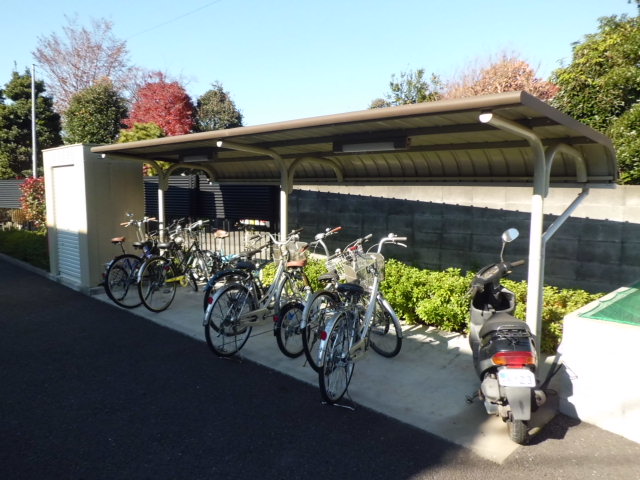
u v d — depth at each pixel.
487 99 2.73
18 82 20.38
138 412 3.38
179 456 2.84
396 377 3.99
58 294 6.82
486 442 2.99
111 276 6.08
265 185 7.78
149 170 10.60
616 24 7.14
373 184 6.17
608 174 4.14
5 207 14.66
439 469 2.73
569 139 3.77
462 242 6.37
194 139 4.73
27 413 3.34
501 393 2.95
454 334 4.96
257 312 4.67
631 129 5.93
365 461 2.81
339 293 3.99
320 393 3.71
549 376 3.42
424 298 5.17
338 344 3.57
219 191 8.56
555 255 5.62
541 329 4.04
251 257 5.35
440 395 3.66
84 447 2.92
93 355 4.47
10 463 2.74
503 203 5.99
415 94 17.11
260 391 3.75
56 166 7.38
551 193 5.64
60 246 7.64
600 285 5.34
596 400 3.17
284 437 3.07
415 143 4.57
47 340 4.88
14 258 9.96
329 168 6.69
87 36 24.31
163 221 7.57
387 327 4.49
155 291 6.00
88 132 15.51
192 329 5.25
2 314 5.81
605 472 2.69
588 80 6.75
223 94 22.98
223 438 3.05
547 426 3.19
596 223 5.32
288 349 4.48
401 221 6.91
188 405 3.50
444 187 6.47
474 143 4.32
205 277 6.85
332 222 7.68
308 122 3.68
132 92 24.27
